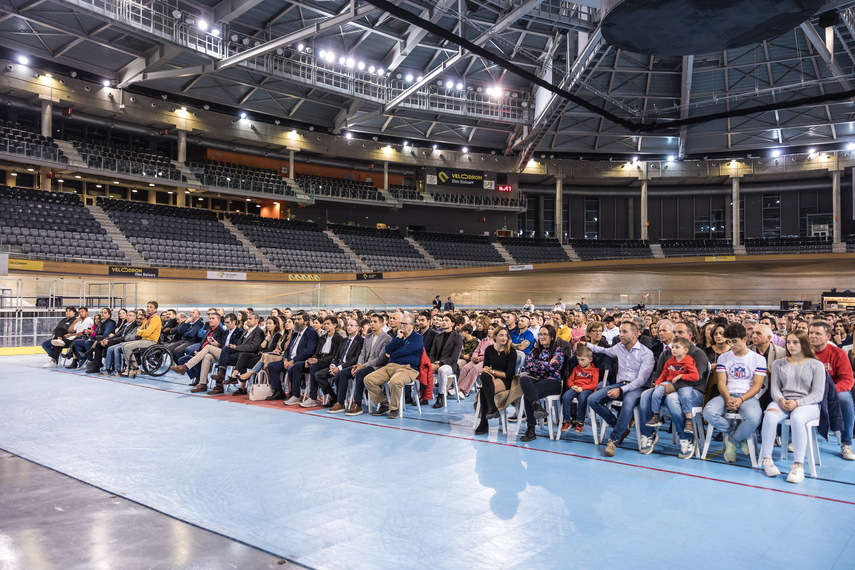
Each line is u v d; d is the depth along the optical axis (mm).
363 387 7512
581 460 5242
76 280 18344
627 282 34125
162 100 29172
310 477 4582
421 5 21578
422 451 5484
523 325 8320
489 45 27016
